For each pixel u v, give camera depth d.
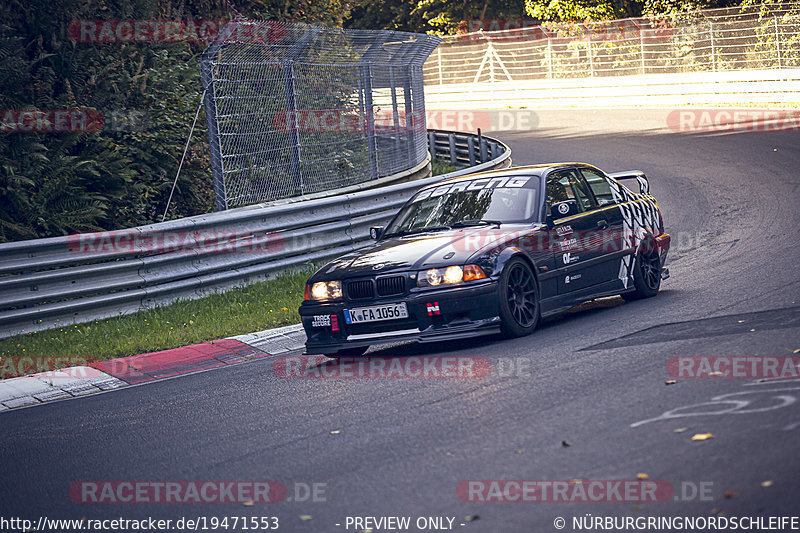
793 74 79.44
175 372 22.53
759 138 62.72
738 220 37.19
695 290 24.88
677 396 14.18
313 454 13.80
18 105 34.66
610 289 23.70
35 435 17.41
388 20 148.25
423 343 22.38
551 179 23.28
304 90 39.16
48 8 36.81
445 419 14.67
